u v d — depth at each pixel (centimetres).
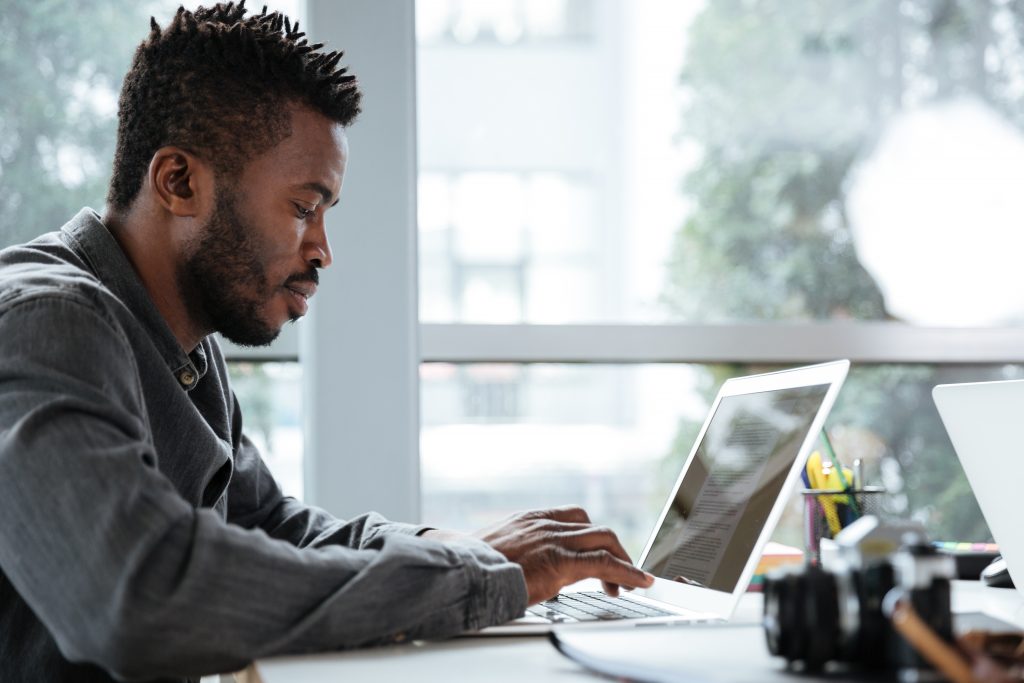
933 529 241
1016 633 78
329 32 219
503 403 236
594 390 238
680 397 239
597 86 240
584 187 239
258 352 224
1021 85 248
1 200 220
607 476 238
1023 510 119
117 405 92
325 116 117
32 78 222
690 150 242
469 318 236
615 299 240
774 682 67
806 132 244
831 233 243
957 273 245
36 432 86
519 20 239
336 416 218
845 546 73
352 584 88
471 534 119
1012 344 243
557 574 109
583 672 81
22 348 92
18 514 85
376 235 220
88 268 115
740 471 123
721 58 242
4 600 107
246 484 143
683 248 241
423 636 93
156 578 81
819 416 110
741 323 240
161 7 227
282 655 87
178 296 118
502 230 238
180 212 114
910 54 246
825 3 245
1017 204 246
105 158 225
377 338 219
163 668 82
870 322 243
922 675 64
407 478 219
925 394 243
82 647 83
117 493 83
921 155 246
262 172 114
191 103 113
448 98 237
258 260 116
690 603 117
